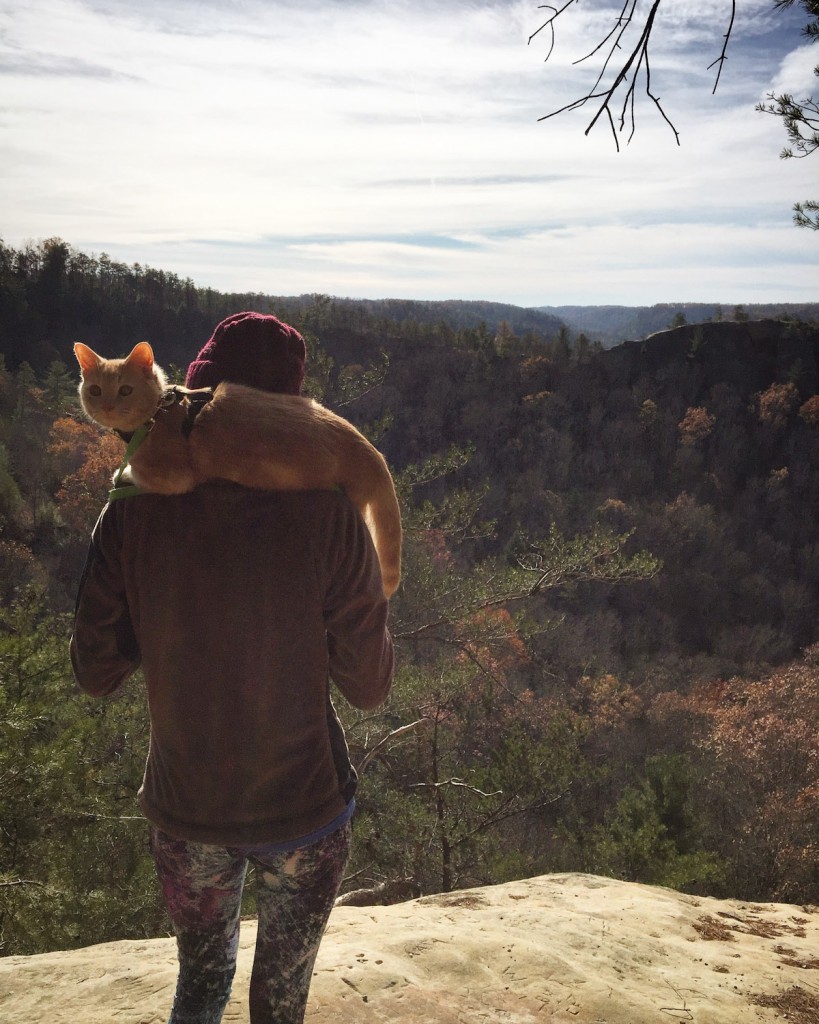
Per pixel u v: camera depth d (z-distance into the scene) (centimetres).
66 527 4397
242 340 140
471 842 916
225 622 131
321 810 138
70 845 676
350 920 323
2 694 617
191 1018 148
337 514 135
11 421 5925
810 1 220
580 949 306
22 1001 229
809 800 1633
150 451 128
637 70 168
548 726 1003
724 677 5050
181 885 142
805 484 7019
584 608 5125
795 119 261
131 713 763
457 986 251
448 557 1014
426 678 843
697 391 8212
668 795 1317
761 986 294
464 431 7481
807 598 5872
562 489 7000
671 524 6262
